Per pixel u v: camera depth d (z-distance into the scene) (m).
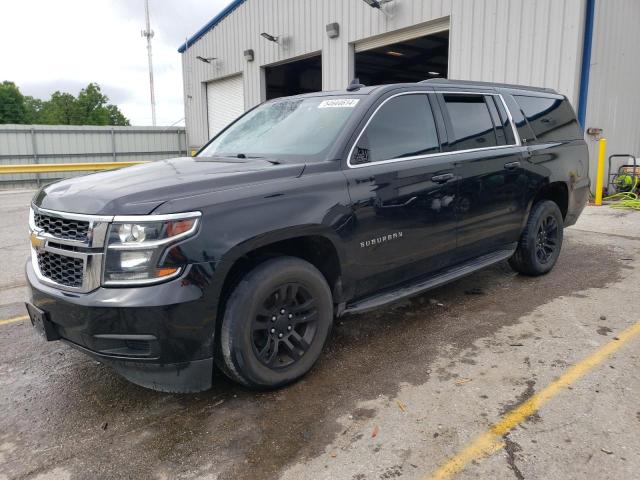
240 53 19.00
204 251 2.63
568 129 5.50
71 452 2.59
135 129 25.52
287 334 3.09
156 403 3.04
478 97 4.48
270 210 2.88
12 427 2.83
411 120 3.83
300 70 21.19
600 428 2.64
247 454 2.53
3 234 8.74
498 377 3.20
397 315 4.31
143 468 2.46
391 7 12.68
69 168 18.23
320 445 2.58
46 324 2.85
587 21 9.48
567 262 5.86
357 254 3.35
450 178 3.93
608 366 3.30
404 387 3.12
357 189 3.32
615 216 8.77
